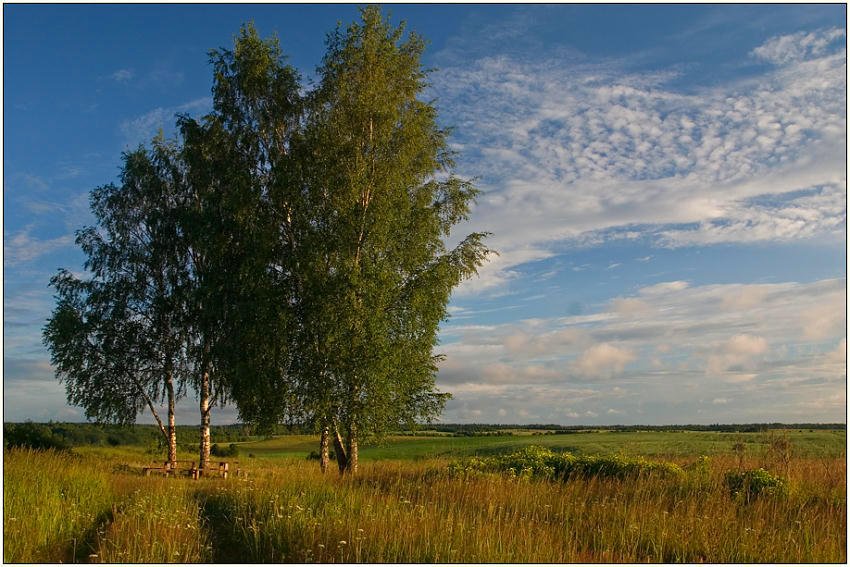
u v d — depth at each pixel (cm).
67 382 2600
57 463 1435
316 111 2153
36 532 880
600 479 1355
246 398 2088
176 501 1142
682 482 1216
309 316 1978
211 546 875
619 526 934
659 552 831
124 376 2639
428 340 2047
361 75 2061
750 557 796
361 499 1113
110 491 1308
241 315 2030
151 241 2705
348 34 2062
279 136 2223
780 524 927
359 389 1928
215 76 2255
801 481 1205
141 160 2720
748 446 1498
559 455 1580
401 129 2044
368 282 1916
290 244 2122
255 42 2245
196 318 2558
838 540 877
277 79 2223
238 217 2094
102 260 2645
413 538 810
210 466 2589
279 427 2089
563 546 848
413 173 2102
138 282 2661
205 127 2341
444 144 2177
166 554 781
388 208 1977
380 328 1912
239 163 2233
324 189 2045
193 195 2705
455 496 1159
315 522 886
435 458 1936
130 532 872
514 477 1344
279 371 1998
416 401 2017
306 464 2492
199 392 2586
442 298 2027
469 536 830
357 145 2003
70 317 2570
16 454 1438
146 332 2650
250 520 1017
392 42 2077
